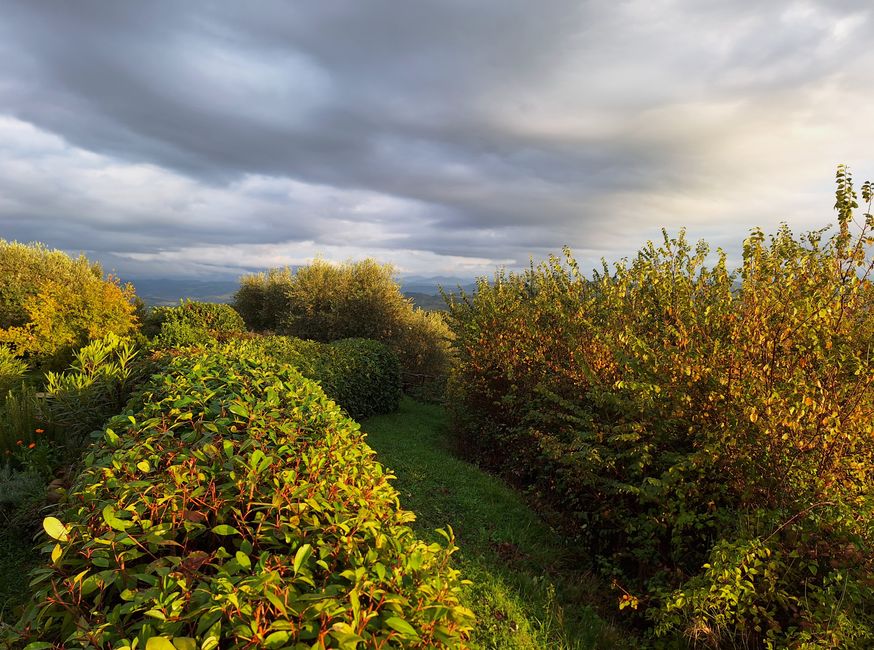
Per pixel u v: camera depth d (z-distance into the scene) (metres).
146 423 2.85
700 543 3.96
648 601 3.86
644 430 4.35
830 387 3.52
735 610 3.20
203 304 13.21
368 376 10.59
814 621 2.90
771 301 3.90
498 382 8.27
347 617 1.39
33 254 15.28
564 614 3.83
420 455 7.84
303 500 2.04
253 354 6.41
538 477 6.43
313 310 19.44
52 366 10.21
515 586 4.11
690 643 3.30
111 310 11.56
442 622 1.58
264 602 1.40
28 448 4.43
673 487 3.86
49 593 1.61
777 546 3.24
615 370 5.52
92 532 1.82
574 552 5.03
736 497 3.84
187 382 3.87
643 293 5.60
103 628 1.38
